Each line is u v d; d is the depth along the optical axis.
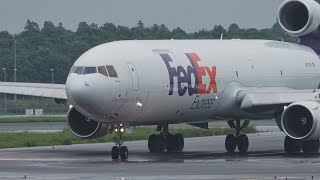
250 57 150.38
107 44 134.38
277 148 154.25
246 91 145.88
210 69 142.25
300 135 137.00
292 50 158.88
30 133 173.88
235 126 149.62
